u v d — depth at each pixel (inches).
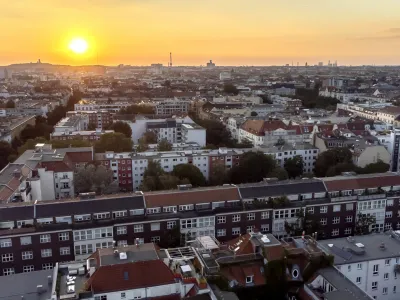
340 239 5757.9
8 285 4581.7
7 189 7504.9
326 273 4729.3
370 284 5241.1
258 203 6845.5
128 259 4379.9
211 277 4451.3
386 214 7406.5
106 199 6569.9
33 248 6033.5
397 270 5305.1
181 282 4298.7
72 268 4643.2
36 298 4338.1
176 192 6855.3
